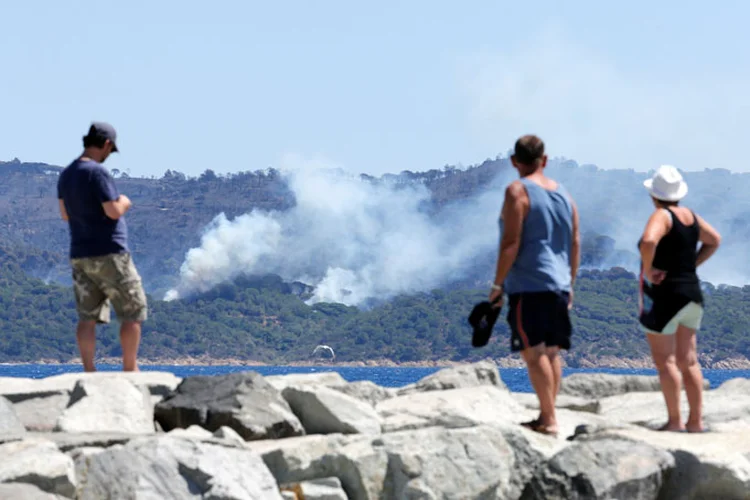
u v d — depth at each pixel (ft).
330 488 54.60
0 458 48.93
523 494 57.06
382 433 62.85
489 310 61.26
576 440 61.52
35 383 65.57
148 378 68.23
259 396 62.90
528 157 61.87
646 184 65.57
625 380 90.74
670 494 57.98
